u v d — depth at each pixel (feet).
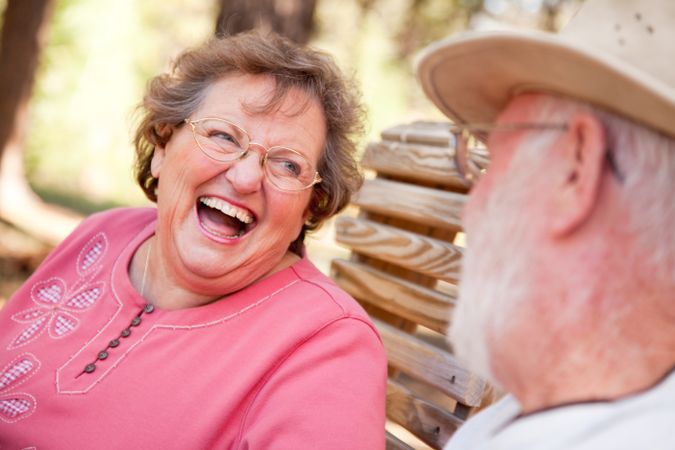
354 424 5.33
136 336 6.12
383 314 7.37
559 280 3.13
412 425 6.39
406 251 6.84
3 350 6.51
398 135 7.34
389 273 7.42
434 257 6.55
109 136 42.39
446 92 3.95
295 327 5.79
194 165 6.02
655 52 3.03
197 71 6.30
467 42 3.34
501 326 3.28
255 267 6.14
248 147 6.00
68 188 41.57
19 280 19.98
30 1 24.71
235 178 5.90
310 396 5.41
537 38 3.00
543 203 3.21
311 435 5.23
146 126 6.54
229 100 6.09
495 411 3.89
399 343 6.69
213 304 6.13
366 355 5.79
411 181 7.23
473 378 5.91
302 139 6.14
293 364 5.62
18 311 6.83
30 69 25.27
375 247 7.19
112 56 41.88
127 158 43.21
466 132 4.16
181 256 6.09
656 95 2.77
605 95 3.03
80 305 6.57
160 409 5.66
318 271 6.59
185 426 5.56
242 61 6.08
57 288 6.84
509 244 3.29
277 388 5.54
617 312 3.06
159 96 6.38
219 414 5.54
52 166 41.37
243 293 6.16
